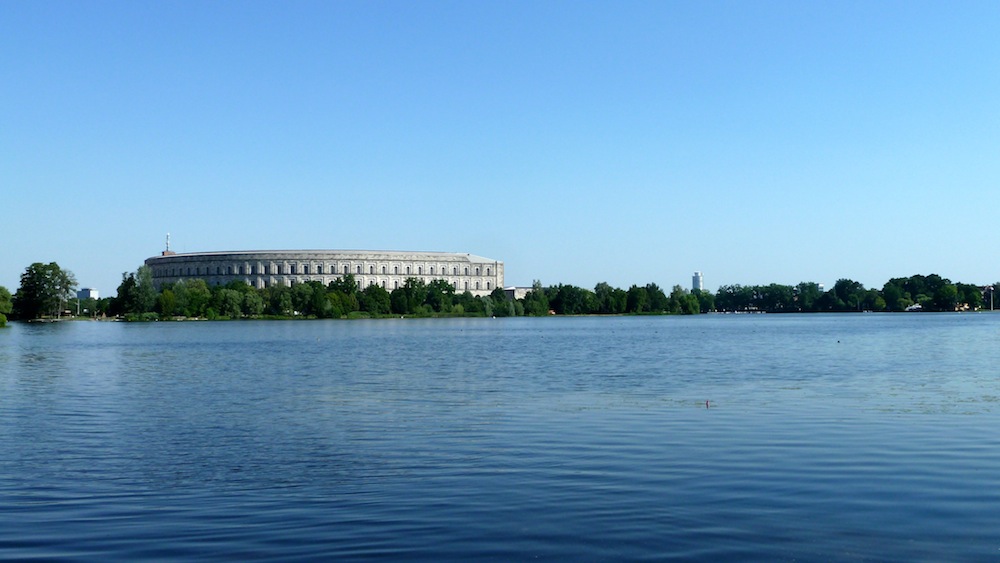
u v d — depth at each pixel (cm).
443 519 1975
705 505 2066
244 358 8081
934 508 2028
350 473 2480
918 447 2761
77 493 2280
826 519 1948
